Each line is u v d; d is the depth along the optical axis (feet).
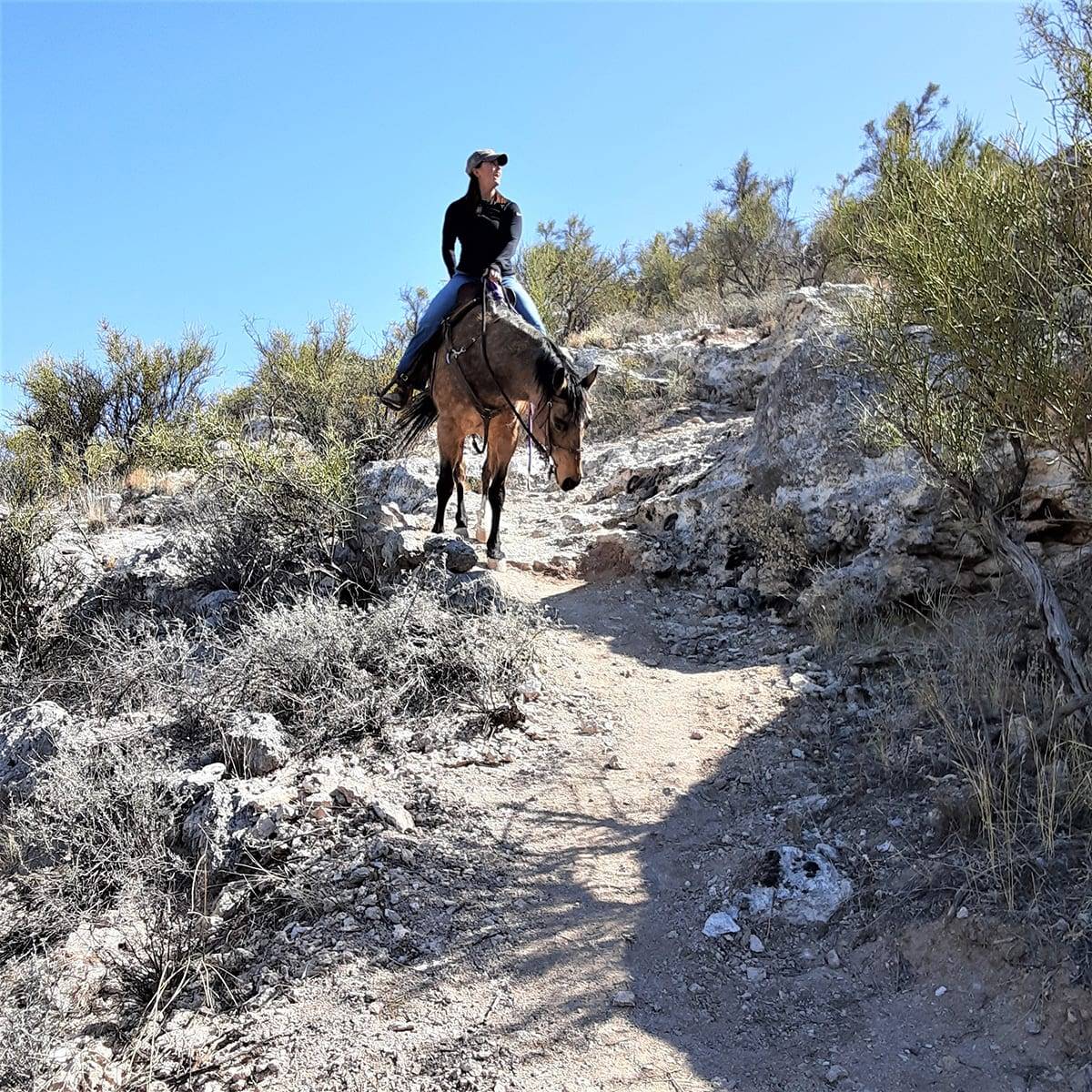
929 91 41.11
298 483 26.48
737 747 17.43
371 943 12.83
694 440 35.14
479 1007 11.70
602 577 26.63
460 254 26.91
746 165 67.87
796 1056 10.85
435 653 19.67
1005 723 15.10
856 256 18.52
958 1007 11.07
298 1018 11.70
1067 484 18.72
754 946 12.64
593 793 16.25
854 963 12.14
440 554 24.14
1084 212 13.85
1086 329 13.71
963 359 15.03
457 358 25.27
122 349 46.68
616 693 19.94
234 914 13.87
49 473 38.58
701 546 26.35
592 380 23.43
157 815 15.88
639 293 71.10
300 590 24.61
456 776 16.63
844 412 23.95
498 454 26.30
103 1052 11.68
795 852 13.89
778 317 46.57
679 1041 11.17
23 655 24.49
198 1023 12.03
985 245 14.23
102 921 14.12
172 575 27.48
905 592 20.84
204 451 29.89
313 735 17.72
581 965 12.39
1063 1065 10.05
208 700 19.19
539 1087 10.50
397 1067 10.87
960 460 16.15
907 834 13.89
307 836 14.94
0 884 15.52
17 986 12.46
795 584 23.80
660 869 14.37
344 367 42.57
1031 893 11.90
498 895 13.74
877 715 17.43
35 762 18.19
